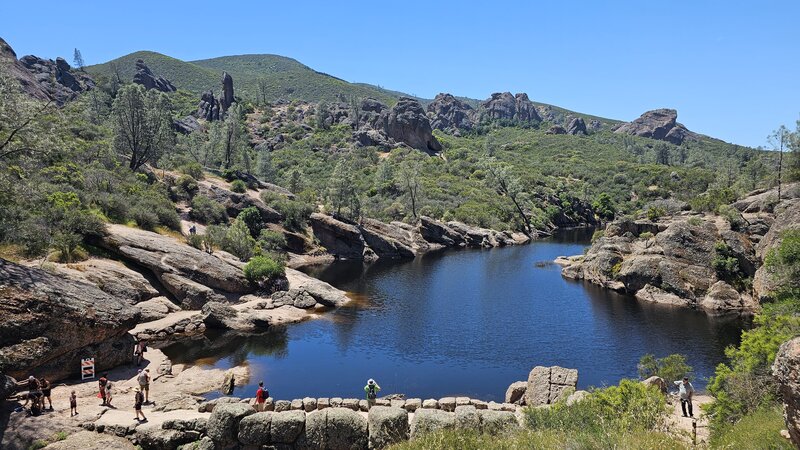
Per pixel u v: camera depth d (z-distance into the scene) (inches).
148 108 2906.0
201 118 6264.8
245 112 6801.2
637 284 2038.6
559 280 2431.1
